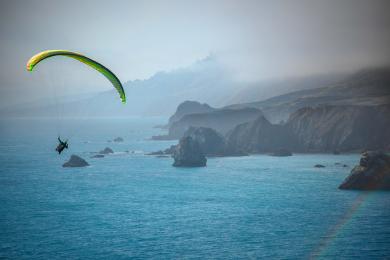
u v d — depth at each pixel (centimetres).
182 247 8881
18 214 11619
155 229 10075
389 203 12388
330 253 8525
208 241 9231
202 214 11381
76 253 8631
